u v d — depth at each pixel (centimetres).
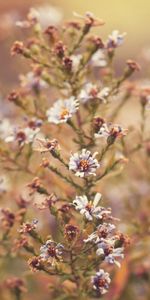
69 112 42
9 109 59
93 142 42
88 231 37
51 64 46
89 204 37
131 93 50
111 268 50
